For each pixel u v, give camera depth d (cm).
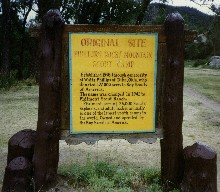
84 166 566
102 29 464
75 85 472
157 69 478
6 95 1457
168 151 484
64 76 471
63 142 765
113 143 759
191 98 1495
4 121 973
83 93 474
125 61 472
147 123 485
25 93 1527
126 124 484
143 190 492
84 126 480
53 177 478
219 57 3709
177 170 488
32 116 1046
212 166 459
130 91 478
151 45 471
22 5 2380
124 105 480
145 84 478
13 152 493
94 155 666
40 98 464
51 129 465
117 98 478
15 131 865
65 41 465
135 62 473
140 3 2028
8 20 2119
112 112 480
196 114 1138
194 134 876
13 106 1196
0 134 828
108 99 477
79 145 739
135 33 468
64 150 700
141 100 481
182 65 472
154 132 488
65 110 477
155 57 473
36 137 472
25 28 2594
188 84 1995
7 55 2080
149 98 481
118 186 504
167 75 473
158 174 531
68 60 468
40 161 469
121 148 720
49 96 461
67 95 475
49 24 451
